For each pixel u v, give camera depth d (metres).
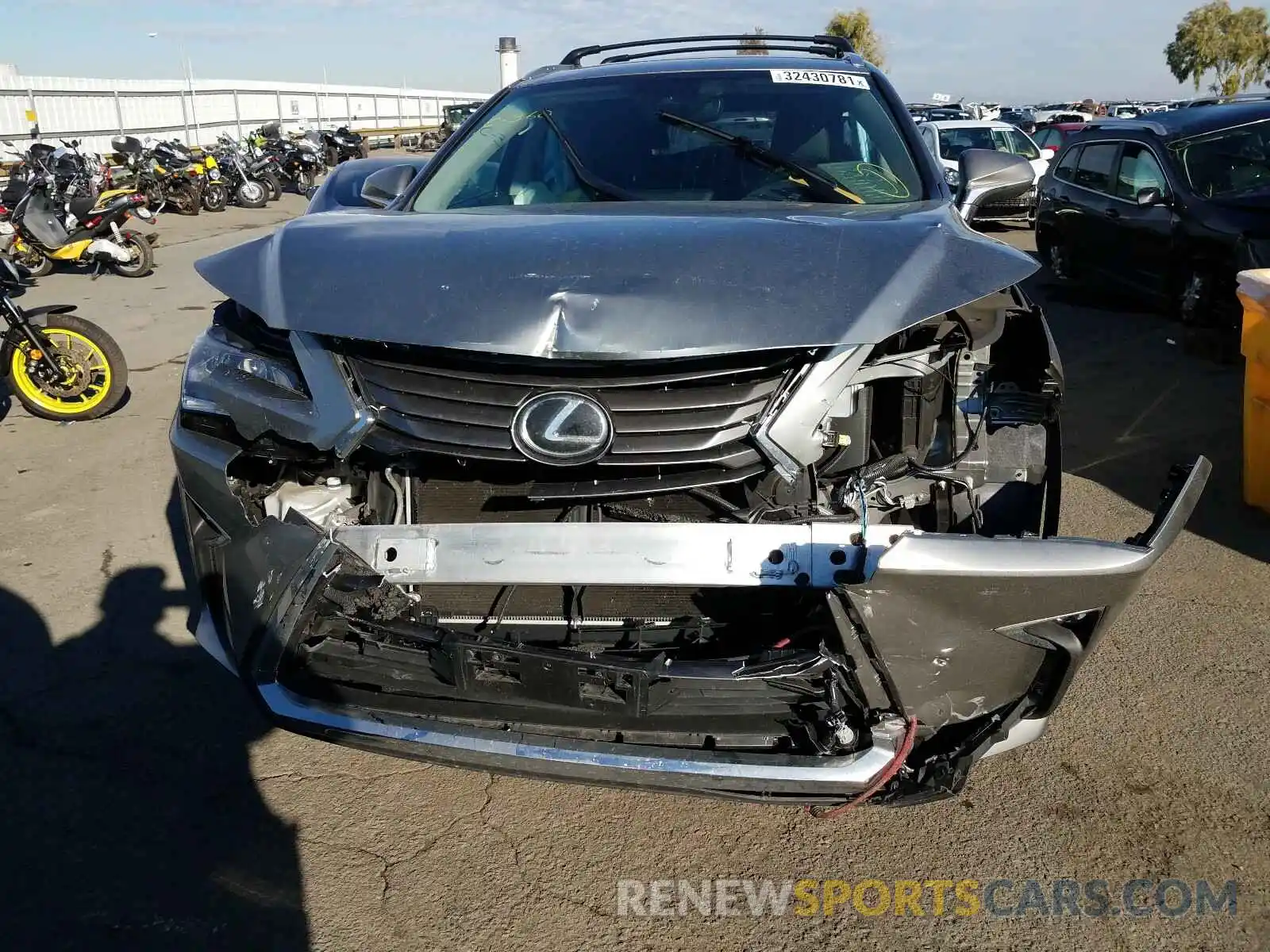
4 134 26.89
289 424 2.33
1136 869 2.46
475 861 2.52
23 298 10.10
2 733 2.99
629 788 2.12
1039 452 2.58
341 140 27.06
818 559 2.16
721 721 2.11
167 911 2.35
